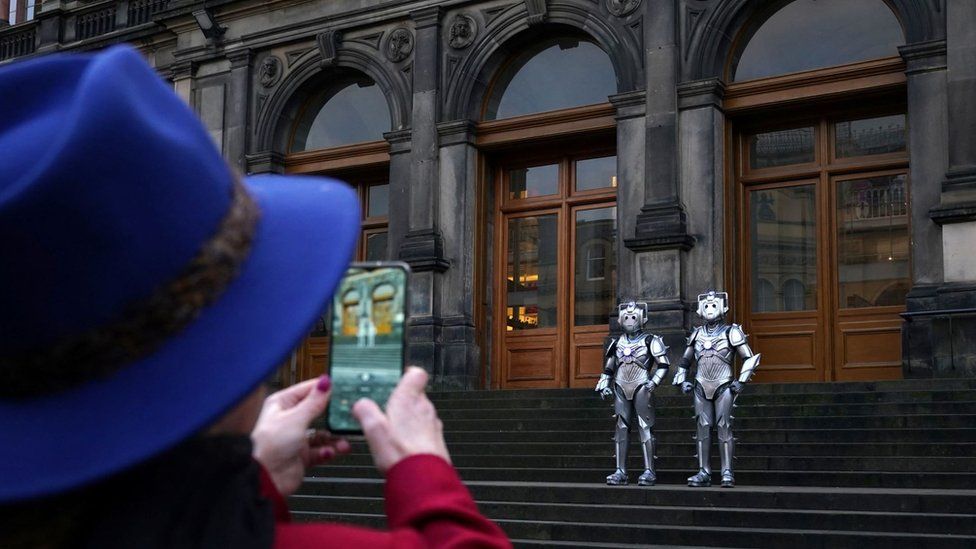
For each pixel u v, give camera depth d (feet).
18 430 3.35
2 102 3.34
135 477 3.49
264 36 79.87
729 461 41.78
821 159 64.03
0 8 100.73
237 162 79.77
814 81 62.39
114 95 3.16
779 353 64.18
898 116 62.44
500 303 73.31
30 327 3.25
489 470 48.11
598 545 34.88
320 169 79.00
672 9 65.41
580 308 71.05
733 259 64.54
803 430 46.37
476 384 70.90
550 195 72.74
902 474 40.52
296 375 77.15
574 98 71.20
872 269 62.44
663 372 43.29
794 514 35.04
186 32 83.66
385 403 4.67
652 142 64.59
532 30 71.15
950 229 56.29
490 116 73.41
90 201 3.13
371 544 3.80
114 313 3.32
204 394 3.43
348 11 76.79
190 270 3.45
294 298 3.66
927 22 58.44
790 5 64.64
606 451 49.03
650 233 63.36
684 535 34.99
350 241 3.79
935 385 49.47
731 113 65.00
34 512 3.37
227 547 3.49
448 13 73.77
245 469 3.71
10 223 3.07
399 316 4.71
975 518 33.04
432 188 71.82
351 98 79.82
